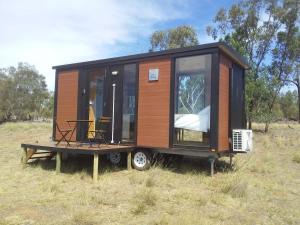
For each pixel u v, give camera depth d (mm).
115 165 9469
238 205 5996
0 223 4863
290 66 20172
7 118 42094
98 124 10148
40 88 44156
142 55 9227
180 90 8641
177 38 27375
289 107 47062
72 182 7559
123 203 5914
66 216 5207
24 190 6820
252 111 17812
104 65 10094
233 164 9633
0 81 41000
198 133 8312
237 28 20422
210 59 8219
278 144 13859
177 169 8938
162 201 6082
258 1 19828
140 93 9234
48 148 8797
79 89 10648
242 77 10250
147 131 9016
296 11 19438
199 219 5098
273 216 5492
